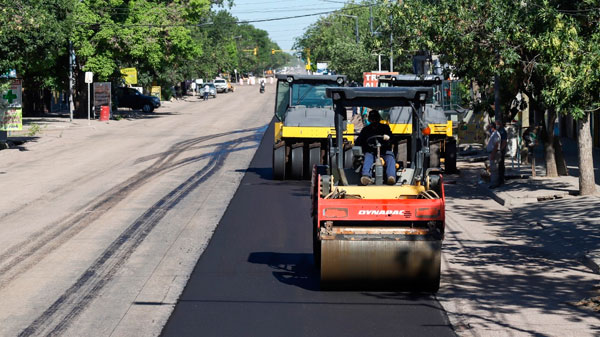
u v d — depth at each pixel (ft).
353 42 221.05
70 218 56.85
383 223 35.88
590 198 62.64
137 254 44.47
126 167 91.56
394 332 29.78
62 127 160.45
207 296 35.32
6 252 45.37
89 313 32.71
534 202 63.72
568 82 55.72
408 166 39.81
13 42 115.55
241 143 124.36
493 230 52.85
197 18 217.77
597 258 41.50
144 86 281.74
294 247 46.62
